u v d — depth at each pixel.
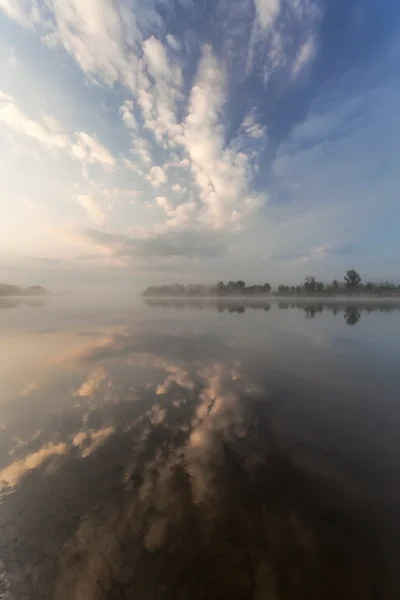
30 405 7.62
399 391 8.55
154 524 3.72
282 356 12.80
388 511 3.93
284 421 6.66
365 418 6.81
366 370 10.65
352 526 3.68
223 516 3.84
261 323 24.81
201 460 5.14
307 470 4.84
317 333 19.19
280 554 3.28
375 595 2.86
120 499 4.19
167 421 6.68
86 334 18.88
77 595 2.93
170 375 10.13
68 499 4.22
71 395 8.31
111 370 10.70
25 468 5.00
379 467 4.94
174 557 3.26
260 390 8.66
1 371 10.57
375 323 24.23
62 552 3.37
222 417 6.88
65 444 5.75
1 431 6.29
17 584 3.05
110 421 6.70
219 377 9.88
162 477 4.68
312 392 8.48
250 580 2.99
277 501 4.11
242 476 4.70
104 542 3.48
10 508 4.07
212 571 3.09
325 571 3.08
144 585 2.98
